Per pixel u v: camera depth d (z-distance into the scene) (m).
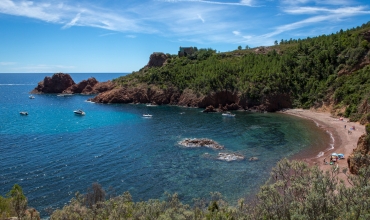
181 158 55.03
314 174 19.42
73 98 173.12
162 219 21.39
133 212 24.31
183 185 42.25
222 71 132.50
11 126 87.62
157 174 46.72
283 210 17.92
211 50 186.12
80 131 80.56
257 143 66.19
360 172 20.61
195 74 143.38
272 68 127.75
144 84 151.62
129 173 47.22
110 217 23.72
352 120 84.50
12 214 25.95
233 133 77.19
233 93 123.56
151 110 122.12
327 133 74.06
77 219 25.22
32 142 67.19
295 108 114.31
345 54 114.56
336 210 16.17
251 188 40.59
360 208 15.62
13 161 52.69
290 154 56.88
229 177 44.97
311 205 16.30
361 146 41.53
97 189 37.59
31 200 37.44
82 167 49.97
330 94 105.12
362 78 97.06
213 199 35.28
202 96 128.50
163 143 66.75
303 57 129.75
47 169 48.72
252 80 123.75
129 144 65.88
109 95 149.88
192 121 95.81
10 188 40.75
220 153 57.06
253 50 172.38
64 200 37.47
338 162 49.72
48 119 101.06
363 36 116.19
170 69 157.62
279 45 175.25
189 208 30.72
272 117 101.69
